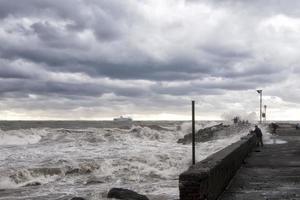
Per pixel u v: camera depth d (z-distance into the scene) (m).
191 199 7.95
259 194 10.95
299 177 13.84
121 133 57.88
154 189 16.97
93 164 24.08
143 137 56.81
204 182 8.23
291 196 10.68
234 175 14.11
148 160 25.47
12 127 104.00
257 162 18.36
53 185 19.62
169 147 39.03
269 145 29.44
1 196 17.08
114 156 28.92
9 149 38.19
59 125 123.94
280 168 16.27
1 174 21.20
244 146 19.03
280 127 71.81
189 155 27.78
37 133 57.94
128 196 13.18
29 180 20.92
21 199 16.30
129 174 21.75
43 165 24.41
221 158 10.88
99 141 48.69
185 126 72.44
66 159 26.75
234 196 10.68
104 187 18.39
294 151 24.06
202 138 49.69
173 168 23.59
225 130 53.19
